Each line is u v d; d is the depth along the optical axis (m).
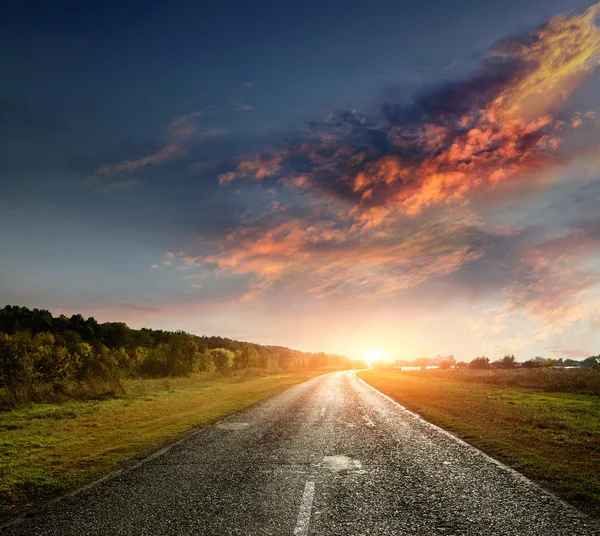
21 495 5.62
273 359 90.69
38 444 9.02
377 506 5.05
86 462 7.36
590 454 7.73
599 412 13.56
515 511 4.85
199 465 7.15
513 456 7.57
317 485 5.96
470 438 9.39
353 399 19.30
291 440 9.45
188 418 12.62
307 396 20.88
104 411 14.45
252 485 5.96
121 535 4.26
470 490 5.65
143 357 47.44
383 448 8.56
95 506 5.12
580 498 5.28
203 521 4.59
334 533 4.25
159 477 6.39
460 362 107.50
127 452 8.12
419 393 21.75
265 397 20.14
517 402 16.69
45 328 69.25
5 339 28.02
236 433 10.30
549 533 4.25
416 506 5.05
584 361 101.38
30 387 18.64
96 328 77.38
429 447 8.58
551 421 11.34
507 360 72.81
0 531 4.43
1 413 14.34
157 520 4.64
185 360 47.97
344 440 9.46
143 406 15.84
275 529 4.36
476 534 4.22
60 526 4.52
